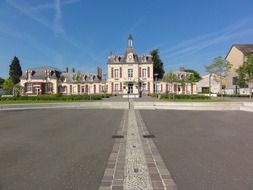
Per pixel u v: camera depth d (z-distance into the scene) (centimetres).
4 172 531
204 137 891
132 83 6456
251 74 4059
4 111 1945
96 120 1381
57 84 6925
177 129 1069
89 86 6919
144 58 6612
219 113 1780
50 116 1594
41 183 471
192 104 2097
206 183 466
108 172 524
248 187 448
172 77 6431
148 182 469
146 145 766
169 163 584
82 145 770
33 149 722
